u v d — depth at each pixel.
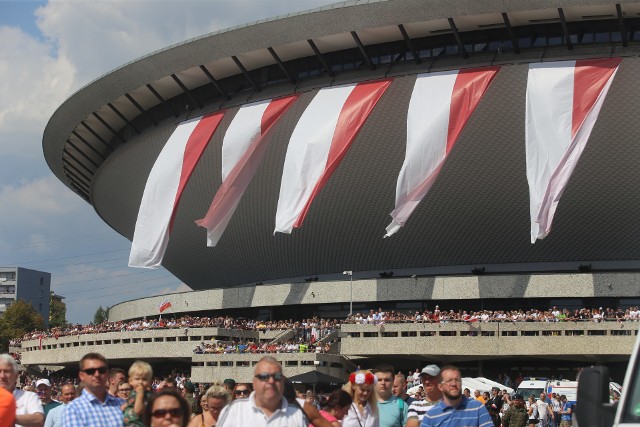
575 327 42.84
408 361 48.19
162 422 8.59
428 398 12.45
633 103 44.78
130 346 50.81
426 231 51.22
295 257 55.84
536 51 44.75
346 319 47.34
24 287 158.12
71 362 55.22
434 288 48.69
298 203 44.03
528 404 33.84
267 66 50.22
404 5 44.66
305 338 48.44
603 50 44.00
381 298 49.72
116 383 12.93
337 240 53.59
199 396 14.38
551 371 47.03
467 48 45.94
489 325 43.66
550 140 41.34
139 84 52.81
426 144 42.72
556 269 50.47
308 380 33.78
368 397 11.80
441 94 43.75
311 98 48.84
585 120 41.31
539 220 40.34
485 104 46.06
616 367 45.94
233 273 60.19
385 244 52.59
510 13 43.91
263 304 52.81
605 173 46.84
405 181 42.44
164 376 53.75
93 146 61.22
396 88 46.75
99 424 9.91
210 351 46.38
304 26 46.78
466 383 35.72
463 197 49.28
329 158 44.31
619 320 42.69
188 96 52.62
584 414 7.69
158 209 48.78
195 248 60.75
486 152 47.47
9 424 9.75
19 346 63.88
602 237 49.09
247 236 56.72
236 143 47.41
